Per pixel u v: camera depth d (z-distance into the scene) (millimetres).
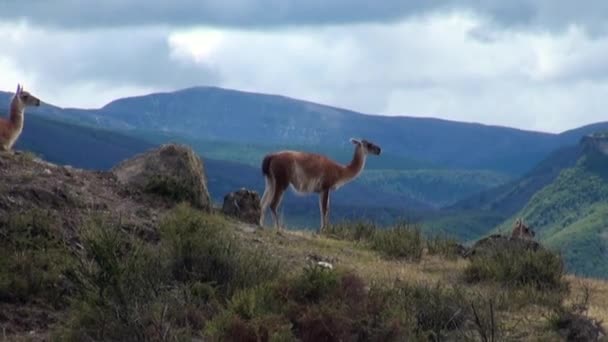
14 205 41625
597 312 44469
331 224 59781
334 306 34969
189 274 38531
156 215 46344
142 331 32938
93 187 47406
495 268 49344
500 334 37438
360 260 50281
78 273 35625
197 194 51250
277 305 35312
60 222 41469
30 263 37469
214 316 35000
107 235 37000
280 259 44594
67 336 32875
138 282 35438
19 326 34562
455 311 38750
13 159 47250
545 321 41094
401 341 35000
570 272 56312
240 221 53562
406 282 43500
